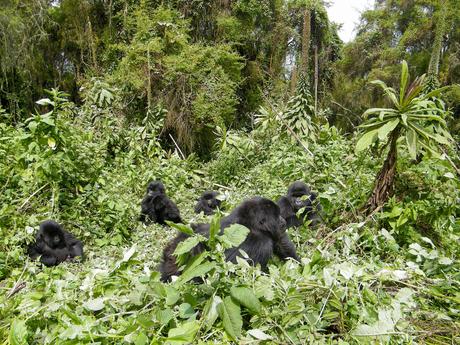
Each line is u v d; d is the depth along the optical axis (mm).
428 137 6219
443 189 6656
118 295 4090
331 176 8812
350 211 6988
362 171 8711
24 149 8727
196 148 21234
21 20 19969
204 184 13664
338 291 3908
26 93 21516
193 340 3230
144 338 3123
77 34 23000
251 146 13719
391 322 3596
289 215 7738
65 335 3285
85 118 14047
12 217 7445
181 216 10258
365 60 30656
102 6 23656
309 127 13219
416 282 4492
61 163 8312
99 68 21703
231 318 3377
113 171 11586
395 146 6609
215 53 21266
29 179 8297
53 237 7066
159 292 3668
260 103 24250
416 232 6359
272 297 3684
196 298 3771
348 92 28844
